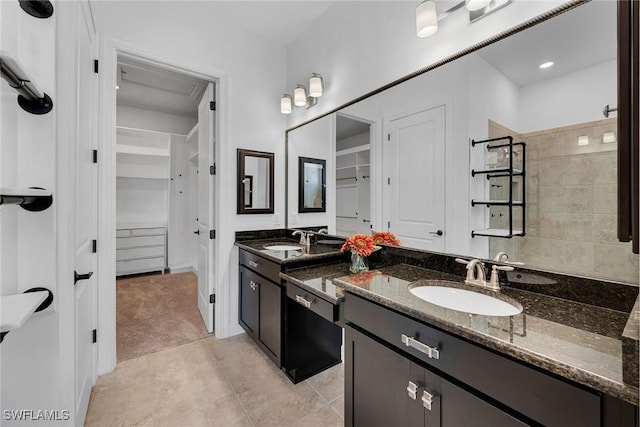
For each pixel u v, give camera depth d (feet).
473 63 4.49
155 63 7.18
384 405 3.59
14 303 3.05
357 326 4.01
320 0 7.22
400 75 5.66
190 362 6.89
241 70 8.43
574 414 2.10
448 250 4.86
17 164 3.39
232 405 5.42
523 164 3.93
